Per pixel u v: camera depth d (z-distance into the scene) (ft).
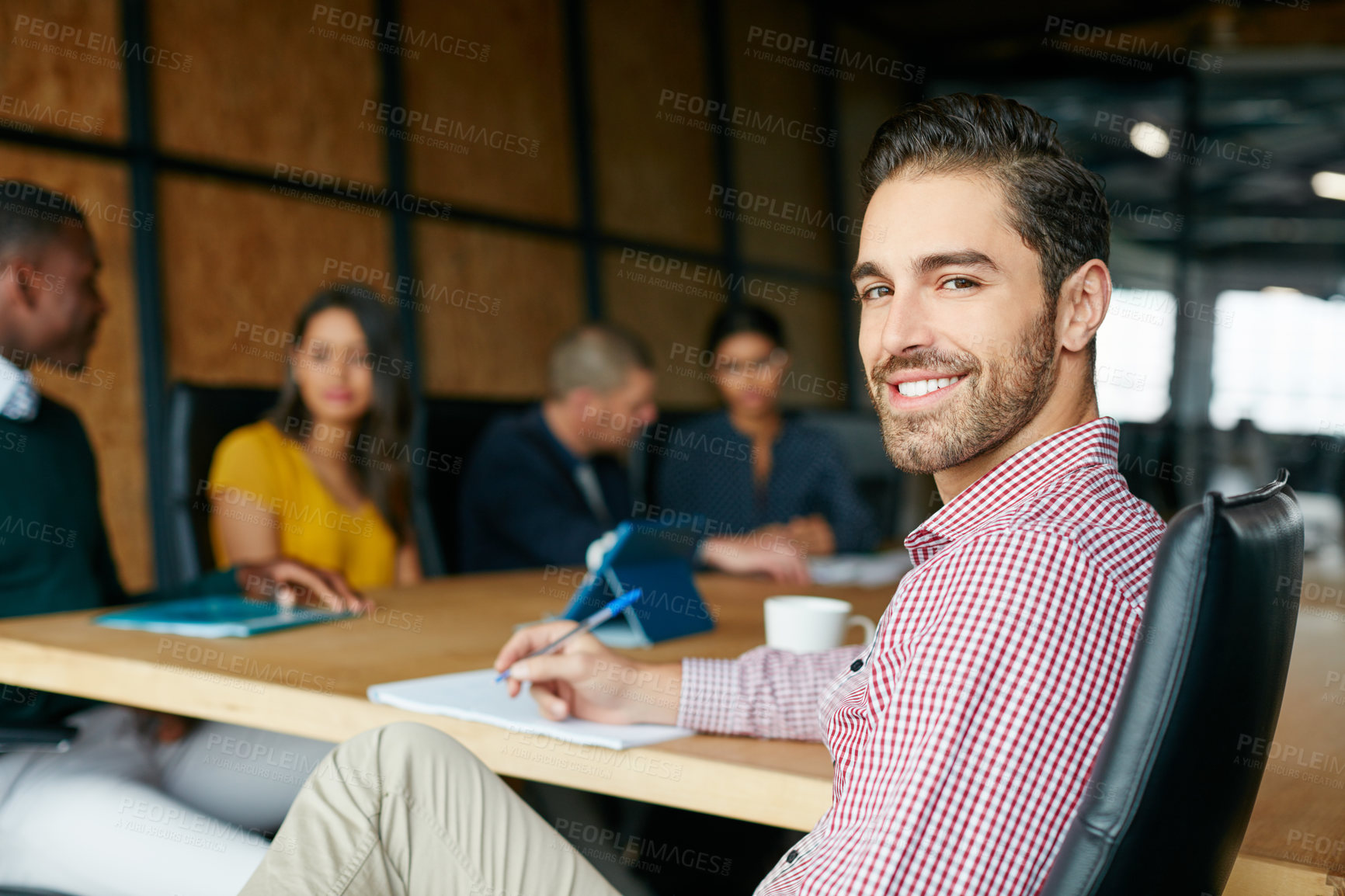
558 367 8.89
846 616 4.27
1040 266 2.54
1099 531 2.29
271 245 10.67
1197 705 1.87
